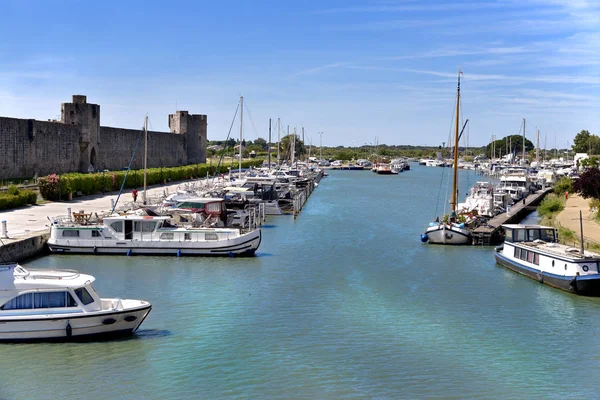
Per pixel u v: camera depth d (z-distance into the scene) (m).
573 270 38.94
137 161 117.00
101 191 81.38
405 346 29.34
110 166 105.94
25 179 77.06
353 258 48.72
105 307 29.33
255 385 24.77
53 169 87.06
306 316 33.31
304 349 28.56
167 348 28.17
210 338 29.58
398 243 56.25
